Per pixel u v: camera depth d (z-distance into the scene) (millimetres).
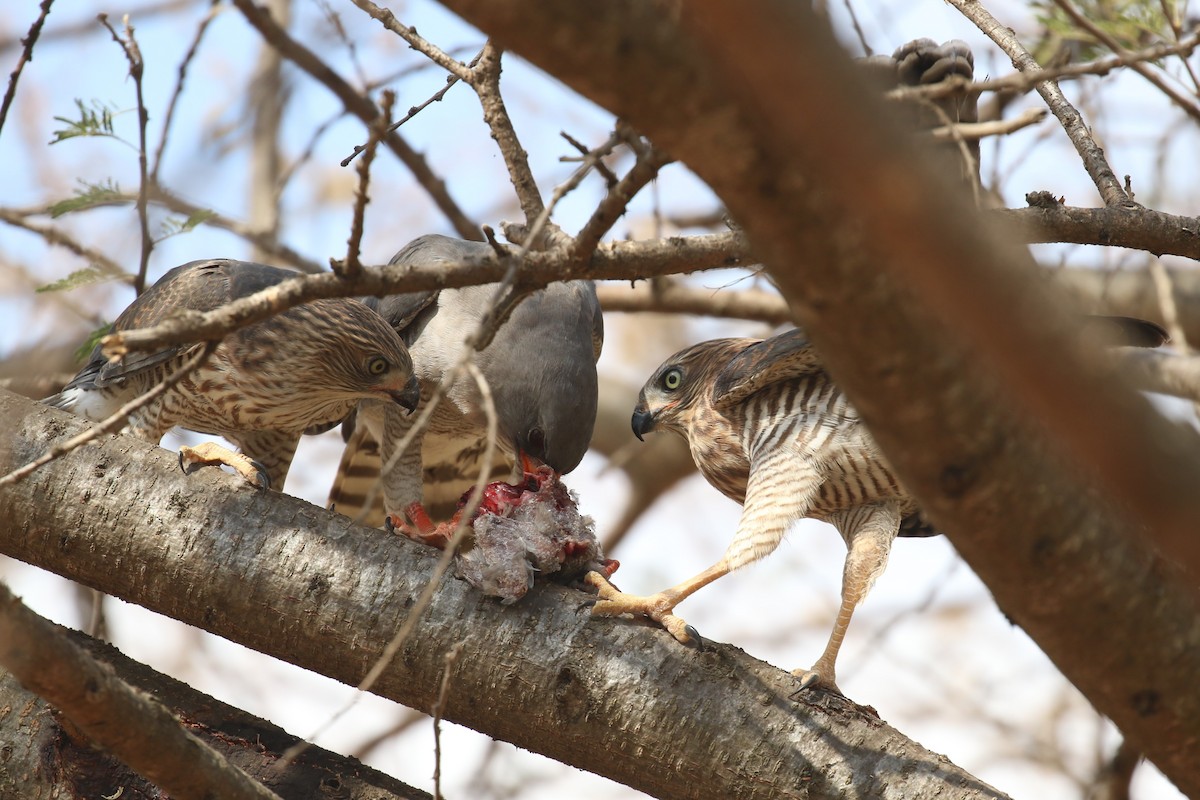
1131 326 8055
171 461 7801
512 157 6742
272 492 7672
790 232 3791
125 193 10086
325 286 5277
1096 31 6941
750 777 6734
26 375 11109
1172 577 4703
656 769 6898
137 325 9852
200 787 5285
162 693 7477
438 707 5184
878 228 2770
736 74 2758
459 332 11328
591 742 6988
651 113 3631
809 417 9016
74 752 6941
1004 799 6473
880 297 3908
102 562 7605
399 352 10570
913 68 7535
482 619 7176
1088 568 4535
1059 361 2826
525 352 11312
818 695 6977
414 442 11250
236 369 9930
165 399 9984
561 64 3617
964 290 2768
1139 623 4680
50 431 7801
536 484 8289
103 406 9945
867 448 8836
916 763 6652
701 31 2762
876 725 6863
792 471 8898
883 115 2676
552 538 7441
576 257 5492
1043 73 4930
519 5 3518
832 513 9469
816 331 4082
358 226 5125
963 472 4285
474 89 6793
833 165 2697
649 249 5695
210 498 7613
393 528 8633
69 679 4949
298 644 7387
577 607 7223
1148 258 10516
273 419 10352
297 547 7422
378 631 7230
